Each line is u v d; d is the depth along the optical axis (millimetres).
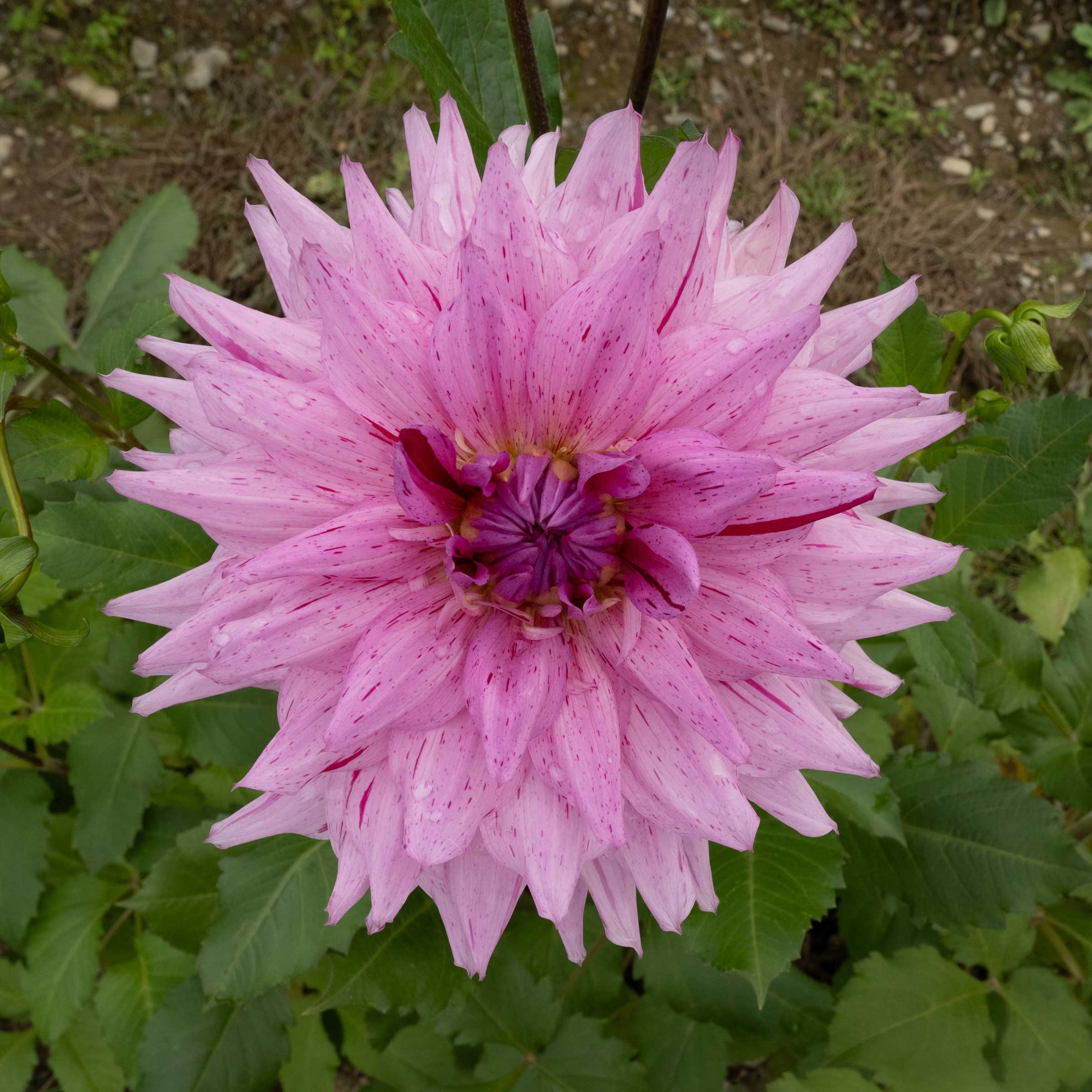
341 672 242
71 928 475
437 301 243
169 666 258
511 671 236
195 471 236
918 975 446
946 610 257
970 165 771
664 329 242
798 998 460
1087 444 372
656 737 248
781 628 229
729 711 253
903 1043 437
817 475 218
